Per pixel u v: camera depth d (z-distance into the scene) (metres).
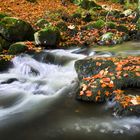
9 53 5.98
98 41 7.10
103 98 3.91
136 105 3.53
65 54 5.98
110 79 4.12
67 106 3.97
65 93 4.41
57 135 3.29
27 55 5.87
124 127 3.37
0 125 3.56
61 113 3.81
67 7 10.33
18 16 8.08
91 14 9.41
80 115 3.70
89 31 7.60
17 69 5.56
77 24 8.31
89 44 6.96
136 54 5.88
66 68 5.50
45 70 5.58
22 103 4.23
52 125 3.52
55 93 4.47
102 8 10.69
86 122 3.52
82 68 4.56
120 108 3.57
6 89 4.76
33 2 9.96
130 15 9.77
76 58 5.81
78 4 10.84
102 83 4.06
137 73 4.15
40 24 7.42
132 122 3.43
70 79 4.98
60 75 5.26
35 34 6.42
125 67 4.31
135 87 4.05
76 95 4.09
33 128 3.48
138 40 7.44
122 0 13.23
